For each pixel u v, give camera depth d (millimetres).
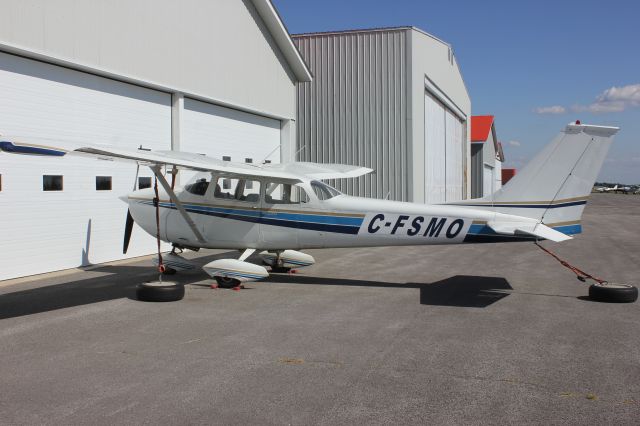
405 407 3707
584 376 4297
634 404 3754
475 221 7414
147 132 11750
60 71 9625
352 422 3479
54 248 9539
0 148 5359
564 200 7344
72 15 9555
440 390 4004
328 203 8023
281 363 4605
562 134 7312
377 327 5766
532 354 4848
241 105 14695
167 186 7793
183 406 3719
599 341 5246
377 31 18141
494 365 4555
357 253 12273
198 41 12922
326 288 8000
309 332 5570
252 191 8391
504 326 5801
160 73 11734
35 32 8867
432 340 5281
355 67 18453
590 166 7227
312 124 19000
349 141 18625
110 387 4062
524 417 3551
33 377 4270
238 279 7793
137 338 5348
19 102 8898
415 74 18266
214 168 7543
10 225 8742
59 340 5277
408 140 18000
